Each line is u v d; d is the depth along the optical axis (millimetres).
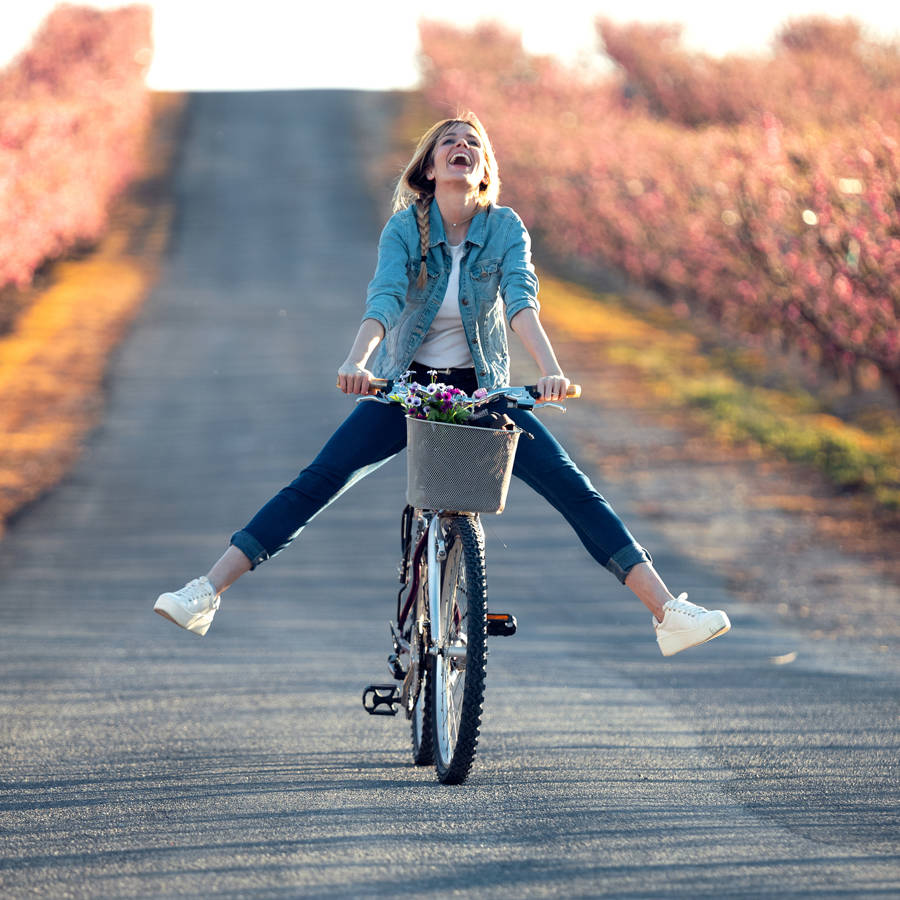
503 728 19984
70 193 124750
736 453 57750
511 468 16125
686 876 12320
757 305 73750
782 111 117625
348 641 29328
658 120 144875
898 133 60219
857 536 42969
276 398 70438
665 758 17781
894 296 54656
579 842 13453
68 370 79750
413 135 196375
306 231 139250
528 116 145375
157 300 105188
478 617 15844
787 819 14508
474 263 16891
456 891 11867
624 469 54938
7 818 14758
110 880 12359
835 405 68688
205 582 16609
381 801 15250
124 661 27016
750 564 39219
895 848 13367
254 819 14445
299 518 16750
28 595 36188
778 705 21734
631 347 87625
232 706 22234
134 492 52406
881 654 27578
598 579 37469
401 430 16938
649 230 100375
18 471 56812
